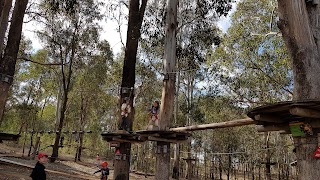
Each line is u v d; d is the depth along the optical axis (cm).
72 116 3198
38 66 2867
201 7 1293
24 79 3052
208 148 3105
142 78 2538
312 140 474
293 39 531
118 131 841
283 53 1780
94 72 2470
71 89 2703
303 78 510
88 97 2930
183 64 2083
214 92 2091
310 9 570
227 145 3045
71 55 2266
